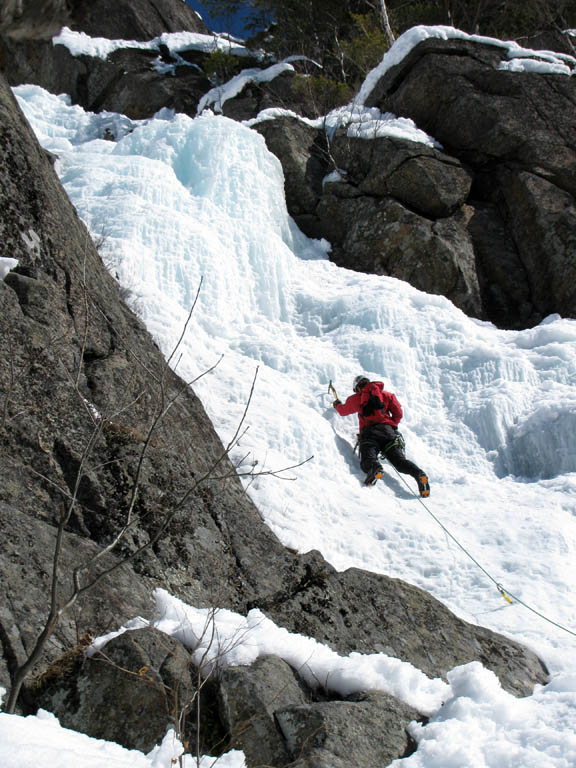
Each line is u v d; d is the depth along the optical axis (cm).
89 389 462
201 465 510
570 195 1073
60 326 465
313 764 289
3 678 299
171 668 313
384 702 339
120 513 404
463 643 446
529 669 447
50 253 502
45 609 329
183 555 410
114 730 296
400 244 1046
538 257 1052
